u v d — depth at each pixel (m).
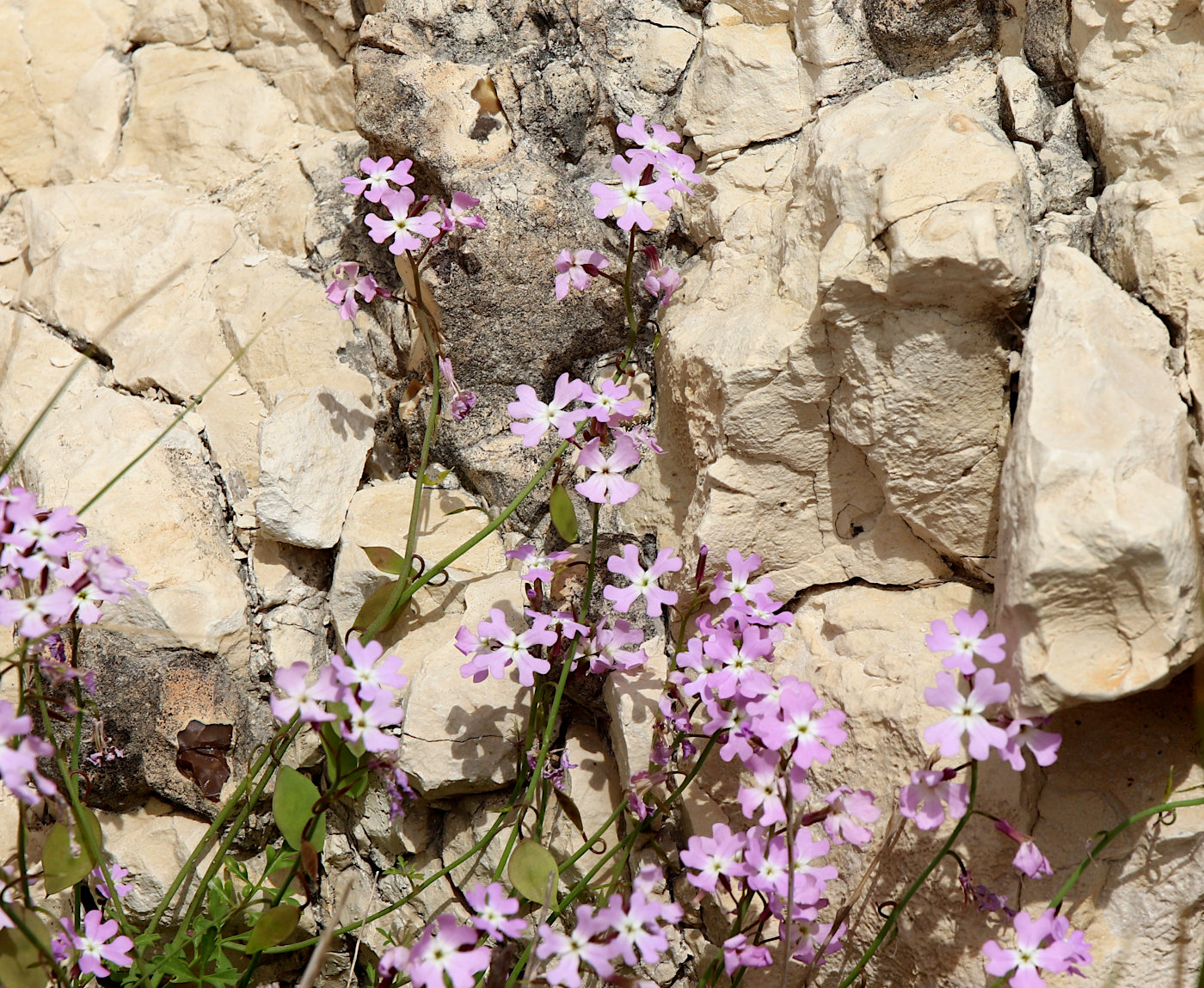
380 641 2.84
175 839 2.75
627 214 2.60
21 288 3.48
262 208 3.51
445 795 2.74
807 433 2.62
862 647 2.54
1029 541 2.08
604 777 2.72
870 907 2.39
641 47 3.11
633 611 2.80
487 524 2.94
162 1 3.80
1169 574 2.04
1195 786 2.29
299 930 2.87
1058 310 2.30
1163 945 2.28
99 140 3.79
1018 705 2.14
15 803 2.80
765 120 2.97
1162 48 2.53
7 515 2.18
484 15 3.12
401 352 3.13
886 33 2.87
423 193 3.10
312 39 3.66
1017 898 2.28
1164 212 2.42
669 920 2.13
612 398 2.55
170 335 3.24
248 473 3.02
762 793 2.21
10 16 3.83
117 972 2.54
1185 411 2.25
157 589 2.74
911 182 2.39
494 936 2.24
